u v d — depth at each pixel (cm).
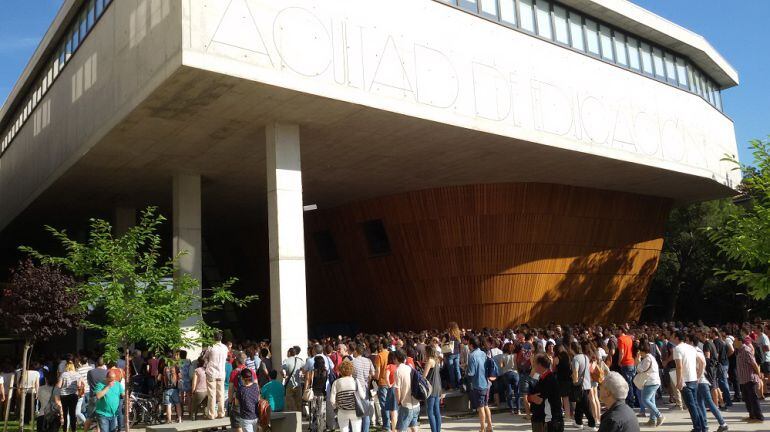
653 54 2648
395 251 2709
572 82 2162
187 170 2109
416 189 2594
